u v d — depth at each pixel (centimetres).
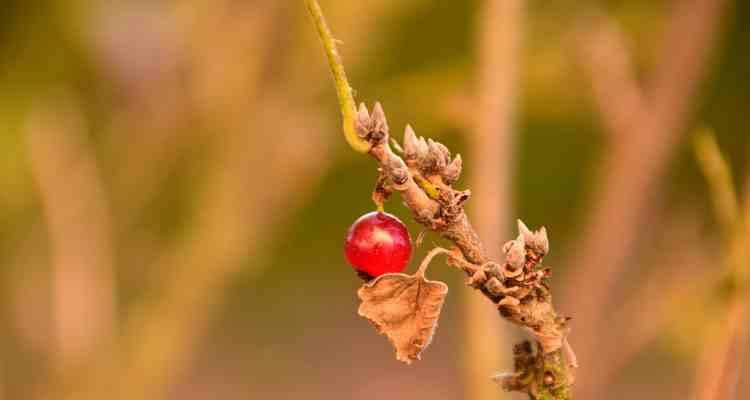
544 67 73
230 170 71
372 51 72
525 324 35
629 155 61
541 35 72
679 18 62
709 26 61
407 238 35
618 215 62
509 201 53
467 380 50
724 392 41
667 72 62
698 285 57
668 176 67
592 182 72
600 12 63
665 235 68
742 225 41
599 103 62
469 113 52
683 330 58
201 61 72
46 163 70
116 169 74
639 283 64
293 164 71
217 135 71
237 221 71
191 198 72
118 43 75
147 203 74
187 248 71
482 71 53
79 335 69
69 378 69
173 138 73
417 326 35
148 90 74
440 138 71
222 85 72
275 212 72
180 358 72
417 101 71
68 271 69
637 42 70
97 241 70
